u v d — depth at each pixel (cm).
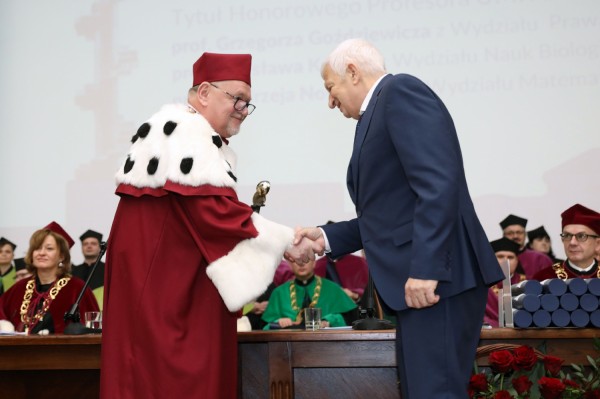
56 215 681
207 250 256
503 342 289
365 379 293
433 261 225
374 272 247
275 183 658
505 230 626
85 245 654
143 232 262
